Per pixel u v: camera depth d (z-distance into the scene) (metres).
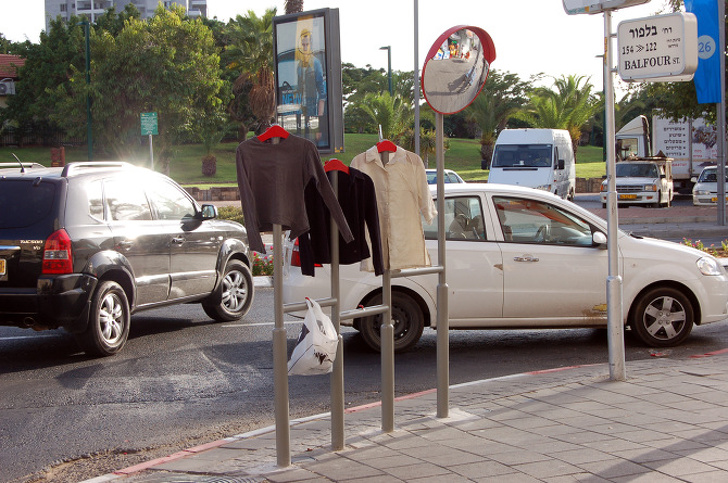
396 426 5.49
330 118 9.01
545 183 29.91
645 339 8.80
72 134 52.62
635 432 5.13
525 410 5.80
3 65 70.25
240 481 4.46
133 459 5.62
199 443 5.95
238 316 10.88
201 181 58.47
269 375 7.95
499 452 4.81
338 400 4.96
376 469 4.56
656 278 8.73
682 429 5.16
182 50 52.19
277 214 4.48
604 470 4.41
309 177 4.54
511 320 8.64
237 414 6.68
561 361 8.40
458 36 5.54
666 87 31.20
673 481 4.20
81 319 8.30
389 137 54.22
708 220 25.48
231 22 49.44
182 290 9.84
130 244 8.98
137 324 10.60
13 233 8.23
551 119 60.75
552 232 8.76
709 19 22.73
